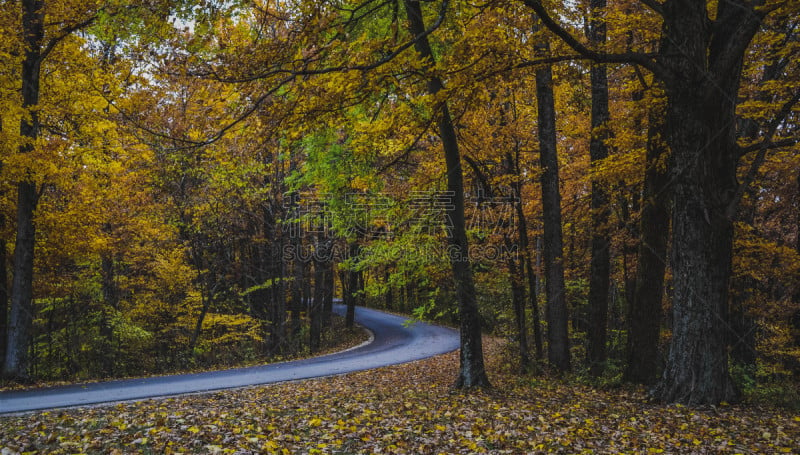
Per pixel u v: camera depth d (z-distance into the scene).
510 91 13.42
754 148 8.15
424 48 9.20
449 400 9.02
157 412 7.74
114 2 6.16
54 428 6.56
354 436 6.46
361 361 17.92
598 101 12.34
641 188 12.03
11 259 17.09
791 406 7.92
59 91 12.95
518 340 16.34
